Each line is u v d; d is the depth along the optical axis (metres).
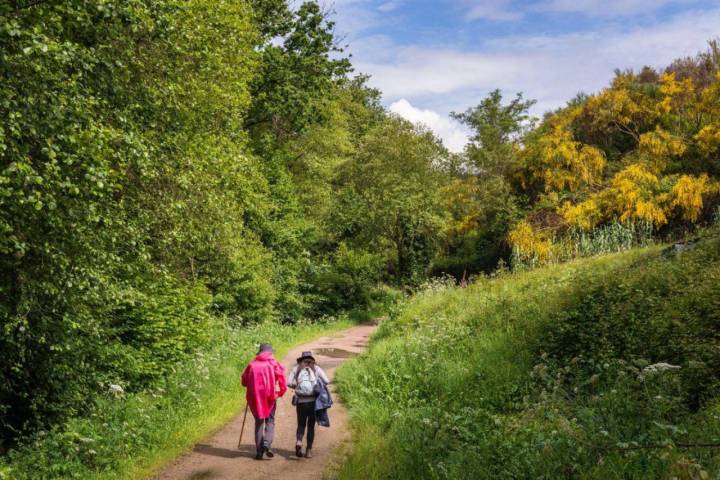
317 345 22.72
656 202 22.78
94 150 7.93
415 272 38.09
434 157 39.97
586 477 5.32
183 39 12.80
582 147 28.30
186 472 7.85
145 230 11.62
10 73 7.02
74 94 7.79
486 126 45.16
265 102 29.36
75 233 8.28
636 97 28.20
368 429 9.47
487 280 22.28
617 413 6.76
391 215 37.03
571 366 9.48
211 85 14.82
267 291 24.59
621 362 8.11
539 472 5.77
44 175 7.18
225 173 15.01
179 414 10.30
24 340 8.68
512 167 30.03
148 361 12.12
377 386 12.26
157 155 11.95
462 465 6.53
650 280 11.23
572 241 24.00
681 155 25.31
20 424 9.16
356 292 38.09
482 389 10.13
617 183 24.19
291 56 29.36
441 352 12.87
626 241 22.16
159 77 12.02
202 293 16.64
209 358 14.22
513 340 11.87
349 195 39.16
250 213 27.11
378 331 21.64
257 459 8.41
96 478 7.24
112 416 9.20
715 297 8.92
